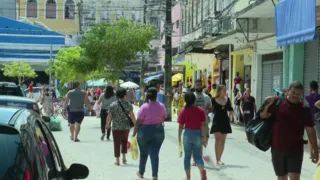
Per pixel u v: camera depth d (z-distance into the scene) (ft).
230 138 76.02
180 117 41.29
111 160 53.67
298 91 30.76
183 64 171.32
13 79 239.09
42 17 286.66
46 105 103.81
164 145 67.15
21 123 16.24
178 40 188.03
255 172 47.65
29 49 200.95
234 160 54.75
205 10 140.77
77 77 178.91
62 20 286.25
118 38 101.24
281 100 31.63
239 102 98.63
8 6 253.85
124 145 51.55
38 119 19.47
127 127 51.21
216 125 50.44
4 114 16.71
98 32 103.96
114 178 44.01
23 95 70.74
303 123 31.09
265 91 98.32
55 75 187.83
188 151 40.96
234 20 99.86
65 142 68.85
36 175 14.83
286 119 30.99
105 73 107.24
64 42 189.37
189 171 41.11
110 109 51.21
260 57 100.68
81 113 70.38
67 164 49.78
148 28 104.94
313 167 50.78
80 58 105.91
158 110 41.52
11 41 196.34
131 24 105.81
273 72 94.17
